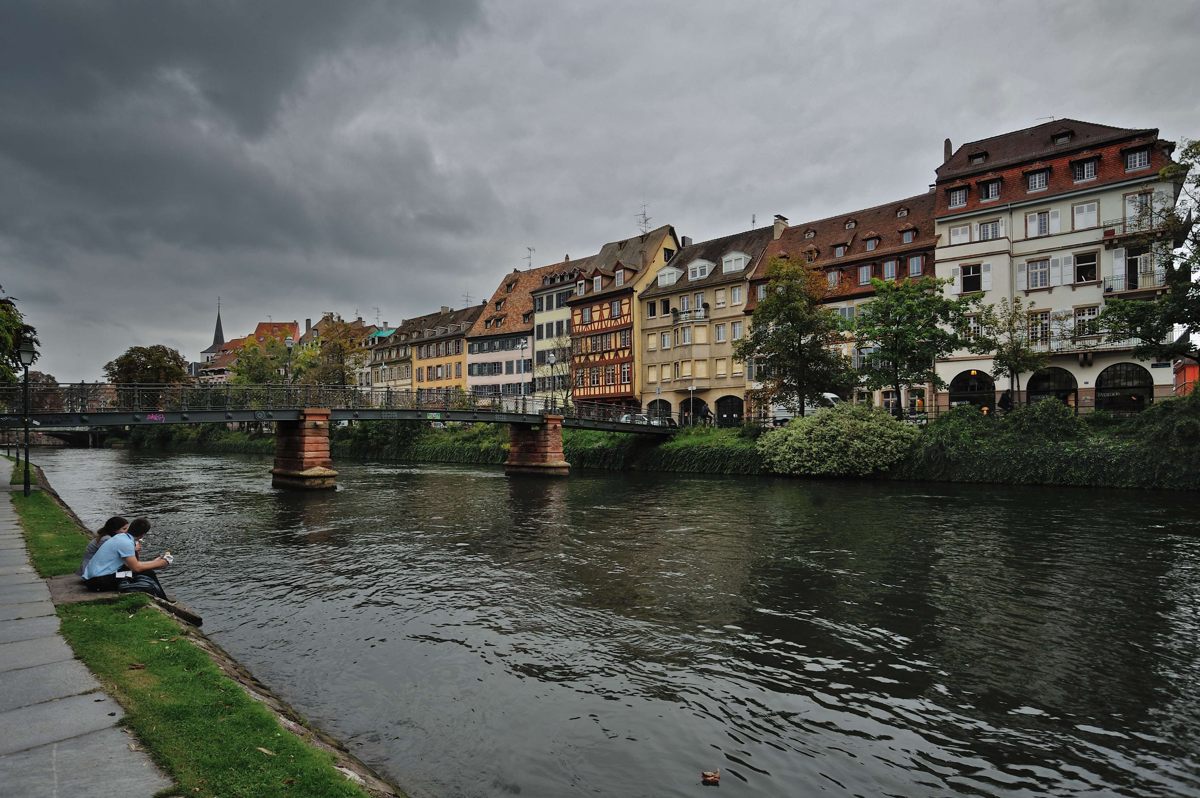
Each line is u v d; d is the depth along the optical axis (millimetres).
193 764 4289
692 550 15852
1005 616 10469
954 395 38938
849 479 31578
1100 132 36656
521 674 8336
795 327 34531
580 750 6371
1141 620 10180
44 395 25344
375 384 91250
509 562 14859
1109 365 33906
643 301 56219
